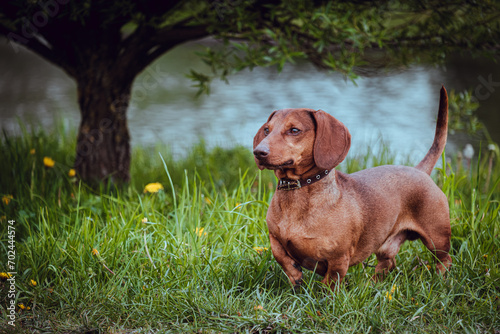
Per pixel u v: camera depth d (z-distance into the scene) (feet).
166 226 13.05
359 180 10.55
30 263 11.44
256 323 9.63
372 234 10.35
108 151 17.81
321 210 9.76
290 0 13.84
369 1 14.47
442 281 10.99
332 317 9.80
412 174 11.04
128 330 9.68
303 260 10.29
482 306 10.12
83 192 16.16
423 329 9.57
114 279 11.03
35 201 15.10
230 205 14.37
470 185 18.38
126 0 14.48
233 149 24.20
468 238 12.64
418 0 14.23
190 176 20.92
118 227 12.85
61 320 9.86
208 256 12.06
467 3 14.51
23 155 18.39
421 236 11.18
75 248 11.75
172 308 10.16
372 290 10.81
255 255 12.13
